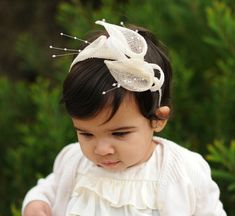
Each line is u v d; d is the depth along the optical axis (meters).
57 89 3.87
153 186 2.31
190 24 4.03
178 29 4.08
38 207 2.46
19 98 4.38
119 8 4.43
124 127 2.14
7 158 4.03
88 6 4.95
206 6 3.90
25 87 4.50
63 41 5.65
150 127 2.25
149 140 2.27
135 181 2.31
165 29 4.11
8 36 5.79
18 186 3.87
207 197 2.33
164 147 2.39
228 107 3.54
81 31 4.06
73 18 4.47
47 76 5.02
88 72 2.13
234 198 3.30
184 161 2.36
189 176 2.33
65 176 2.46
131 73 2.12
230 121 3.59
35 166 3.82
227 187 3.31
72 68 2.19
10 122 4.32
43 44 5.65
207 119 3.69
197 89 3.93
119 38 2.16
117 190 2.30
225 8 3.68
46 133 3.70
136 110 2.15
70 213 2.34
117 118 2.11
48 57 5.11
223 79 3.53
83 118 2.12
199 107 3.73
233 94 3.49
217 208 2.33
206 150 3.62
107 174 2.33
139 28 2.43
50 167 3.66
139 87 2.12
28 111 4.40
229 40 3.43
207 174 2.38
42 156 3.76
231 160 2.87
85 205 2.34
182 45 4.12
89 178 2.36
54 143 3.60
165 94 2.33
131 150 2.18
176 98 3.63
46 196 2.51
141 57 2.14
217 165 3.38
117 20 4.01
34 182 3.82
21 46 5.05
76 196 2.38
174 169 2.33
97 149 2.16
